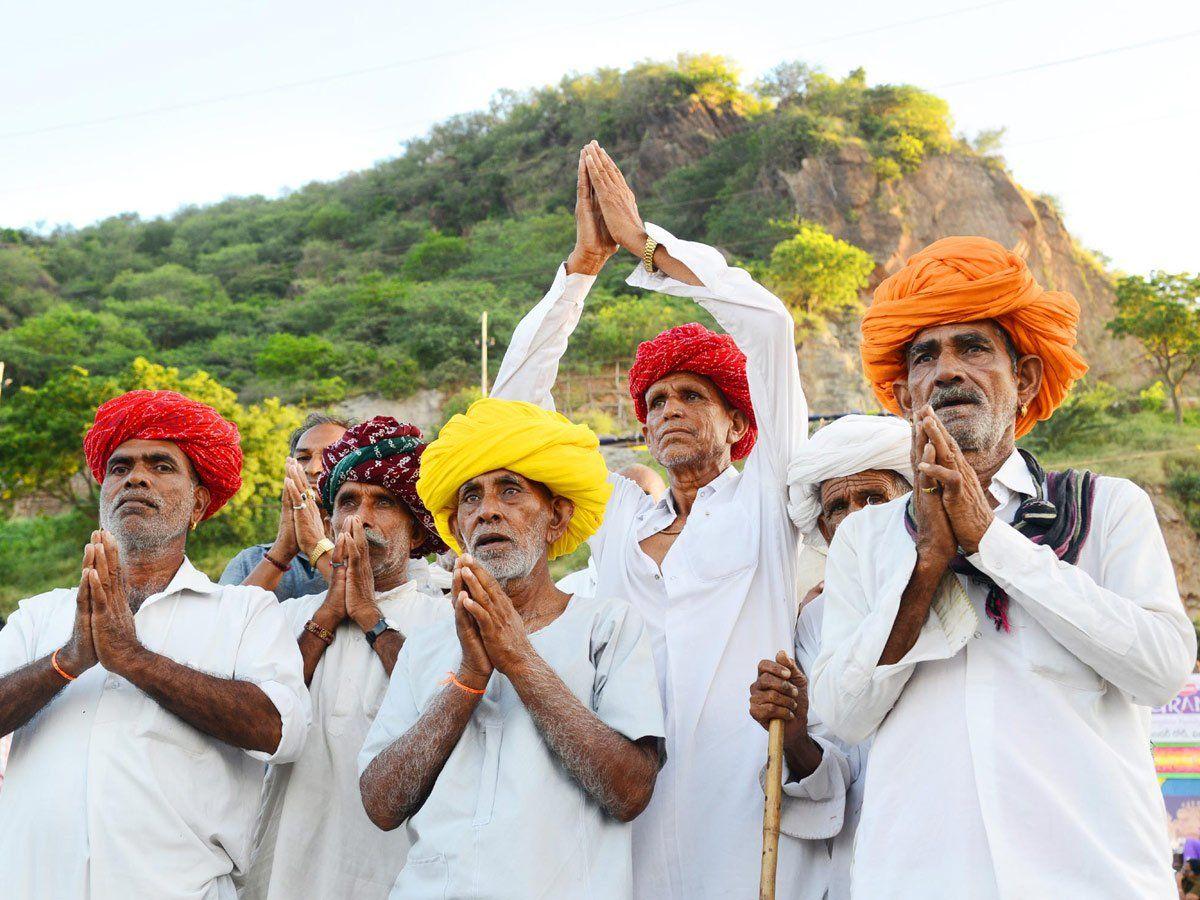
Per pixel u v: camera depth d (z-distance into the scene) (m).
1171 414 50.69
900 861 2.41
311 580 4.32
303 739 3.21
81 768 3.00
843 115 77.12
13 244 97.81
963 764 2.42
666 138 84.62
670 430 3.72
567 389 53.97
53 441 47.00
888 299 2.80
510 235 81.69
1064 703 2.42
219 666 3.22
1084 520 2.59
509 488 3.13
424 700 2.98
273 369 66.06
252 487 42.53
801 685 3.11
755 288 3.64
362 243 93.31
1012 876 2.28
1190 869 6.45
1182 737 6.64
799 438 3.66
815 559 4.25
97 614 2.94
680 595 3.51
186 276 87.88
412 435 3.81
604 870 2.72
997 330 2.73
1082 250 73.75
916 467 2.45
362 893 3.31
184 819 3.03
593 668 2.97
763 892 2.87
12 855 2.96
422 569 4.02
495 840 2.67
